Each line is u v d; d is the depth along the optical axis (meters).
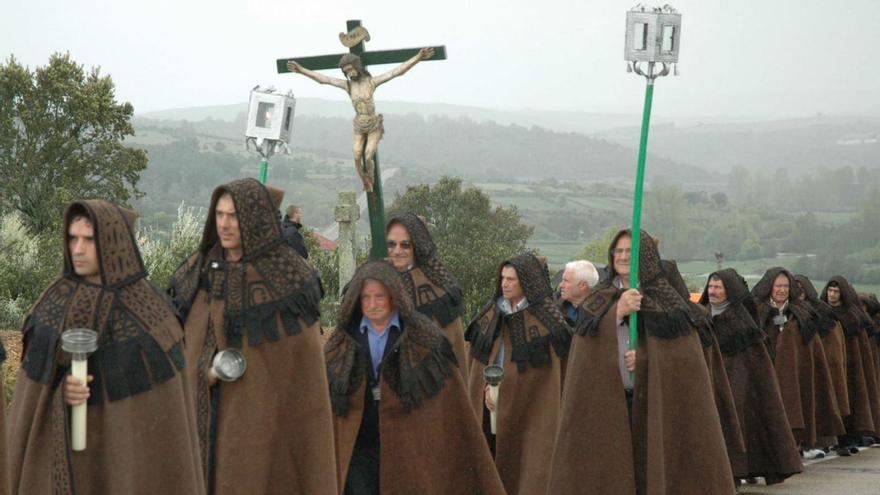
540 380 10.01
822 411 15.39
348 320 7.95
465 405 8.02
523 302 10.22
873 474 13.99
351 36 13.57
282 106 11.41
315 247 24.09
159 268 19.67
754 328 12.59
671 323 8.88
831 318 16.08
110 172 35.69
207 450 7.15
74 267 6.11
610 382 8.88
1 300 18.91
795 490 12.48
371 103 13.59
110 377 5.95
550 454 9.79
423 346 7.89
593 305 9.05
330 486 7.20
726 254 117.19
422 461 7.84
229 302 7.21
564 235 119.81
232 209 7.23
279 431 7.18
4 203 33.44
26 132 33.97
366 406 7.96
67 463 5.82
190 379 7.22
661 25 9.17
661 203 119.56
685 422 8.92
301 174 120.62
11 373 13.26
